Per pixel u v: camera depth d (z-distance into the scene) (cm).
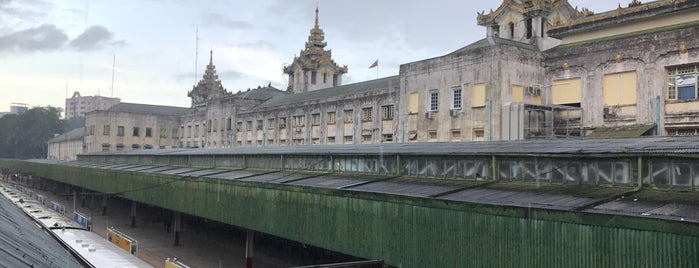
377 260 1631
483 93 3083
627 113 2741
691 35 2488
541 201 1395
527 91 3098
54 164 6394
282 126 5297
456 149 2070
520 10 3941
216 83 8669
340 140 4462
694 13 2623
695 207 1163
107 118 8500
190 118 7725
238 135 6119
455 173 1973
